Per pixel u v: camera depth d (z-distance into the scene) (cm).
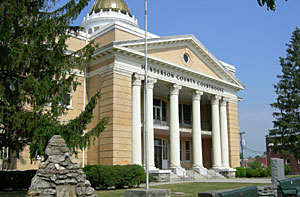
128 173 1966
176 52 2956
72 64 1505
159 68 2761
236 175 3303
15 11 1245
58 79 1446
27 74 1391
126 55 2508
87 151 2497
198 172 2938
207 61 3291
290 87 4450
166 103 3519
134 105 2505
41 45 1369
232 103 3588
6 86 1265
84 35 2772
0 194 1495
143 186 2050
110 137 2333
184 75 2988
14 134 1358
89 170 1862
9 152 2183
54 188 947
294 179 1237
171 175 2620
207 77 3183
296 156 4275
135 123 2475
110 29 2619
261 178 3147
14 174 1833
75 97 2528
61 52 1439
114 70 2414
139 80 2566
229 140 3472
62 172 971
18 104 1361
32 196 916
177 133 2802
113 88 2389
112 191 1733
